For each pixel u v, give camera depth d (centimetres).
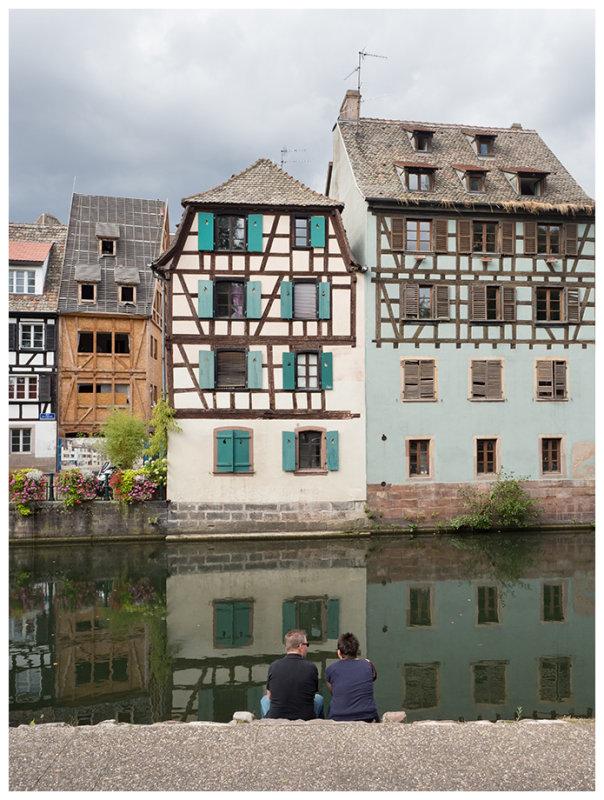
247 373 1733
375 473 1781
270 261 1755
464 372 1847
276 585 1255
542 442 1891
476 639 973
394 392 1805
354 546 1605
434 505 1806
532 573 1345
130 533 1652
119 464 1991
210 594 1198
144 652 917
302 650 568
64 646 941
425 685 805
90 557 1479
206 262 1733
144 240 2800
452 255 1853
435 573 1346
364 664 555
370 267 1806
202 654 909
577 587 1245
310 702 535
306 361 1775
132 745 441
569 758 421
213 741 447
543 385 1889
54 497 1628
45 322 2472
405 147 2038
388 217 1822
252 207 1741
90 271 2556
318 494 1739
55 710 731
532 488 1869
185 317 1719
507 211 1862
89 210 2806
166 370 1708
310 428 1747
